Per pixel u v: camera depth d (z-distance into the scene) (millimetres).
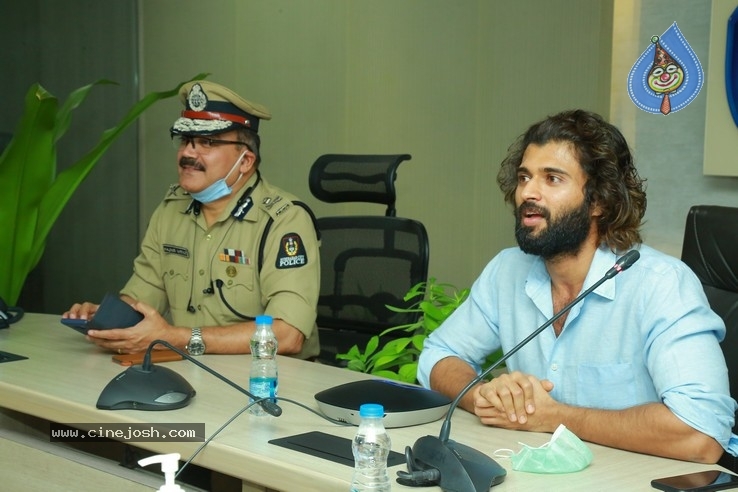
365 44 4539
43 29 4711
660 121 3230
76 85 4895
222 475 1867
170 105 5105
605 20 3771
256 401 1673
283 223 2613
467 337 2066
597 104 3803
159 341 1826
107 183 5117
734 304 2076
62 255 4891
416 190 4418
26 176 3691
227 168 2602
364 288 3057
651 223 3273
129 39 5207
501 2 4090
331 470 1407
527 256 1984
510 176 2078
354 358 2533
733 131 2980
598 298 1802
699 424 1548
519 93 4047
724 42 2982
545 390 1711
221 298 2631
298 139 4812
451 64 4262
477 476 1350
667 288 1716
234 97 2600
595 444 1641
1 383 1968
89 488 1718
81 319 2322
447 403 1797
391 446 1590
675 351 1647
